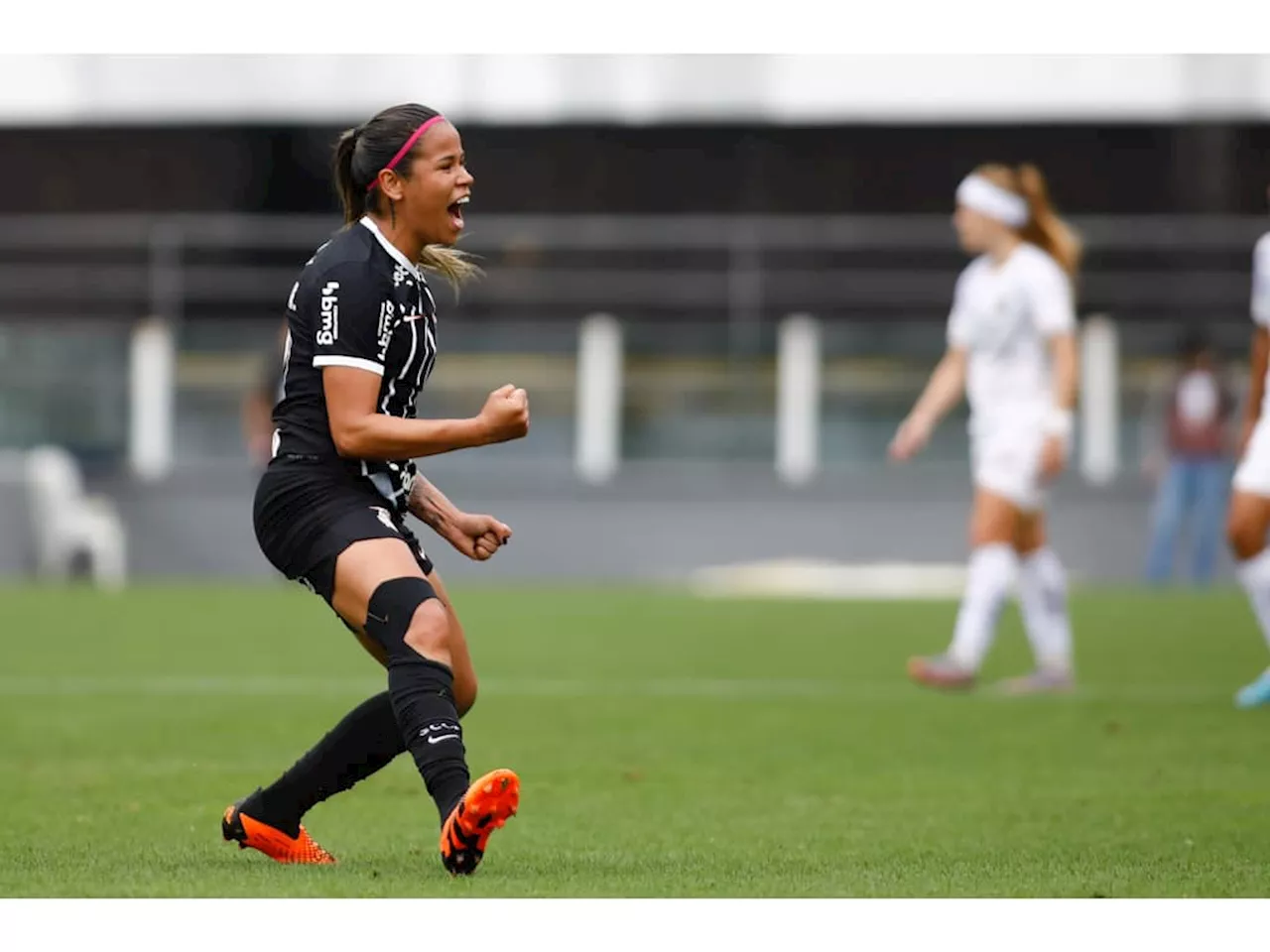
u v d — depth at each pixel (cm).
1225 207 10844
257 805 2136
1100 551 9594
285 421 2008
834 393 10881
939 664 4150
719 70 11112
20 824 2478
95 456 10669
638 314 11131
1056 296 4041
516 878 2047
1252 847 2330
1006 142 11044
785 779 2977
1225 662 4934
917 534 10038
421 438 1942
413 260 2033
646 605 7094
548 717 3803
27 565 9288
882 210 11112
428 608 1961
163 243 11138
